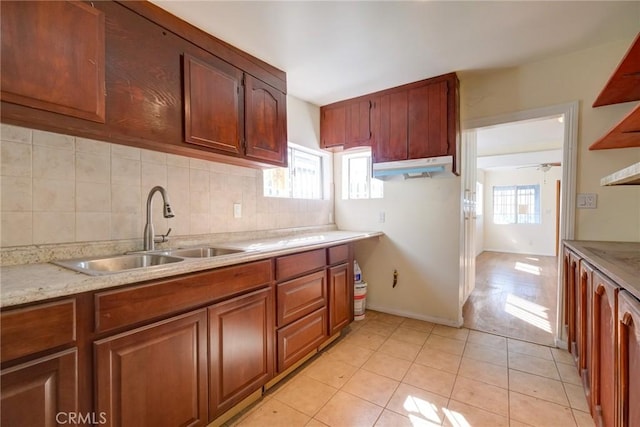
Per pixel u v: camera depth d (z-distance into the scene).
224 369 1.43
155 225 1.77
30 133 1.30
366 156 3.35
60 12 1.15
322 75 2.41
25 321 0.84
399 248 3.00
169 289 1.20
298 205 2.89
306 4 1.55
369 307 3.19
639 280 0.93
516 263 5.85
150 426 1.14
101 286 1.00
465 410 1.57
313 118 3.08
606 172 2.08
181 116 1.59
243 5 1.54
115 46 1.32
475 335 2.51
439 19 1.71
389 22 1.73
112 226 1.57
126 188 1.63
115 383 1.04
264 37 1.84
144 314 1.12
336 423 1.48
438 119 2.47
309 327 2.02
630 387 0.91
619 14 1.67
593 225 2.13
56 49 1.14
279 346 1.77
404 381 1.84
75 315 0.95
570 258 1.97
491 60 2.22
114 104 1.32
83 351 0.97
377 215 3.13
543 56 2.19
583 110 2.13
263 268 1.65
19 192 1.27
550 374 1.89
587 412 1.53
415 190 2.90
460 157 2.63
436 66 2.29
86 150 1.48
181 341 1.24
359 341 2.40
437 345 2.32
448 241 2.75
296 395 1.70
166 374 1.19
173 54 1.57
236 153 1.91
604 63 2.05
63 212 1.40
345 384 1.81
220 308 1.41
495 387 1.77
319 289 2.13
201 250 1.87
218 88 1.79
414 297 2.92
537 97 2.28
